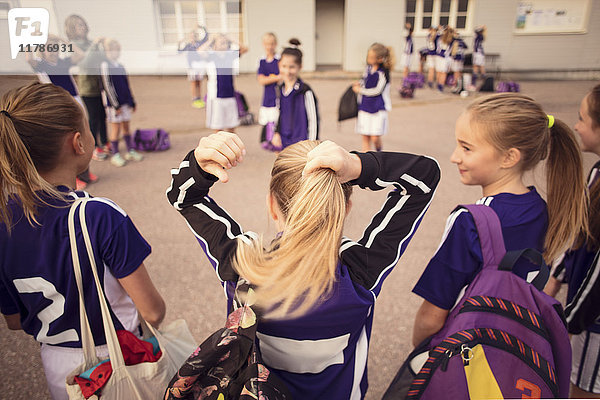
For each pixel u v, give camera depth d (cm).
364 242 90
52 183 106
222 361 77
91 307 107
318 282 73
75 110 106
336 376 87
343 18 1250
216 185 430
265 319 79
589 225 135
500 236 107
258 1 1040
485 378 95
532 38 601
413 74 902
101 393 105
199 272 289
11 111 96
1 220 99
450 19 909
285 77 387
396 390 120
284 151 88
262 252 77
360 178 82
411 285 277
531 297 101
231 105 509
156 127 646
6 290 111
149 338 119
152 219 362
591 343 139
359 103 495
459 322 101
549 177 125
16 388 201
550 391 94
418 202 92
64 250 101
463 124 123
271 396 75
